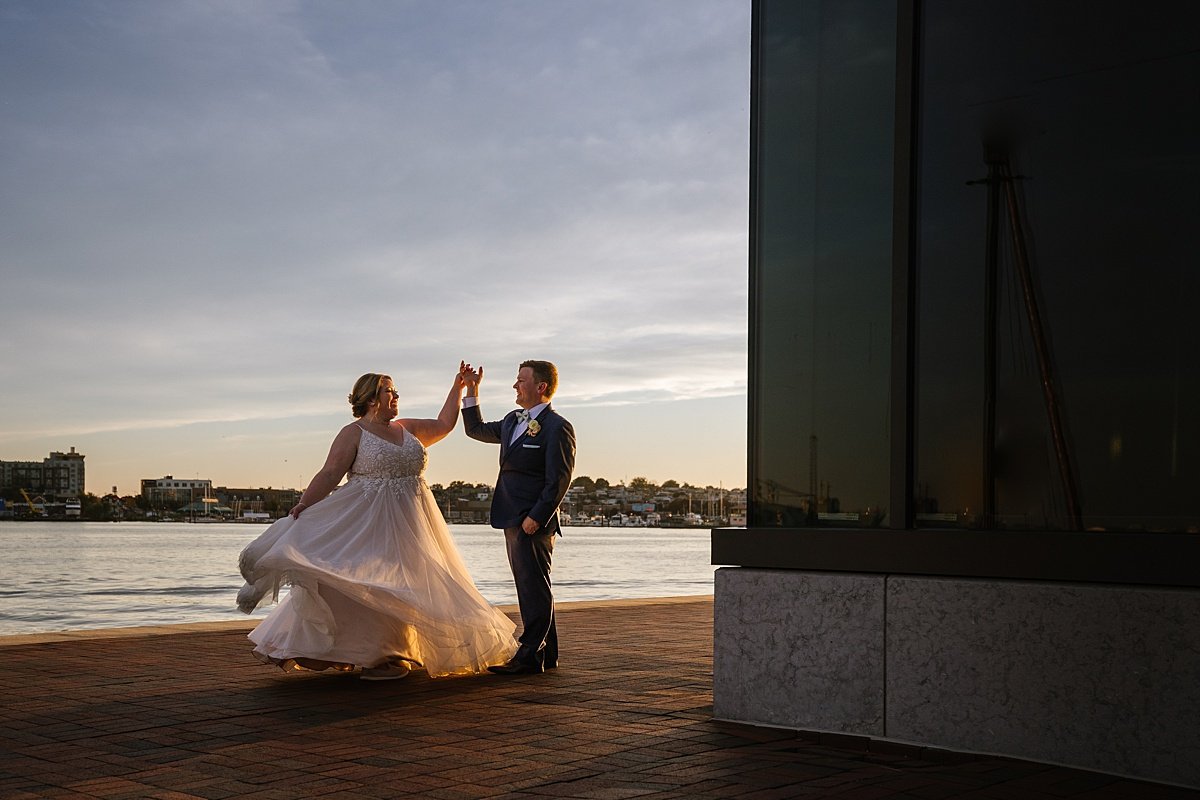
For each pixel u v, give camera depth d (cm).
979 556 408
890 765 387
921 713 416
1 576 3888
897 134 446
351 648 570
